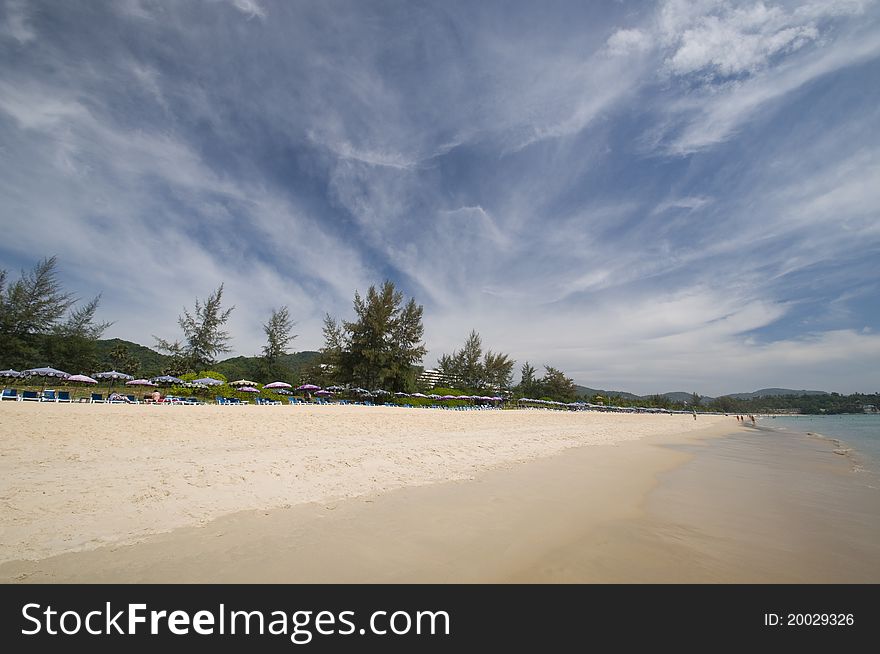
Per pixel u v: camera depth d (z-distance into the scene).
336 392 45.88
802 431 45.19
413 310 48.88
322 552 5.35
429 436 17.16
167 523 5.95
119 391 33.03
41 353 41.06
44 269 41.12
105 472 7.87
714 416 114.00
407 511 7.12
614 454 16.67
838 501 9.12
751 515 7.81
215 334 48.91
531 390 86.81
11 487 6.69
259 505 6.96
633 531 6.68
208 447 11.50
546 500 8.32
